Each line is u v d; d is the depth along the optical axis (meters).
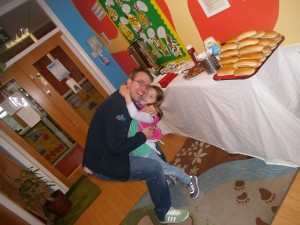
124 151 1.69
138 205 2.69
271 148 1.86
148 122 1.82
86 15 3.82
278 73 1.74
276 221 1.61
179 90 2.31
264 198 1.79
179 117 2.73
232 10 1.93
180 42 2.65
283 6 1.62
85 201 3.38
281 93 1.78
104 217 2.90
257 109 1.70
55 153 4.16
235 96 1.78
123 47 3.73
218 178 2.21
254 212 1.76
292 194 1.69
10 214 2.85
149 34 2.98
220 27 2.13
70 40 3.97
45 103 3.92
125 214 2.71
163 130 3.33
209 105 2.07
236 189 2.00
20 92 3.76
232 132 2.10
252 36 1.80
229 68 1.74
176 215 2.04
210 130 2.40
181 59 2.83
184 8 2.28
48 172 3.91
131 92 1.76
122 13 3.13
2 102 3.66
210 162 2.45
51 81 3.99
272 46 1.66
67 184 4.05
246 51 1.74
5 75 3.61
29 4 4.20
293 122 1.62
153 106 1.84
